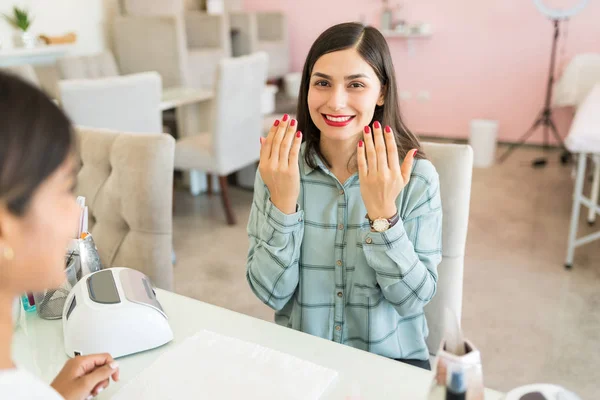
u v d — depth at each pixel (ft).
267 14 18.29
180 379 2.51
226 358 2.65
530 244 9.29
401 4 16.79
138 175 4.54
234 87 9.84
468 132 16.88
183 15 16.39
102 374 2.37
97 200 4.77
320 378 2.50
